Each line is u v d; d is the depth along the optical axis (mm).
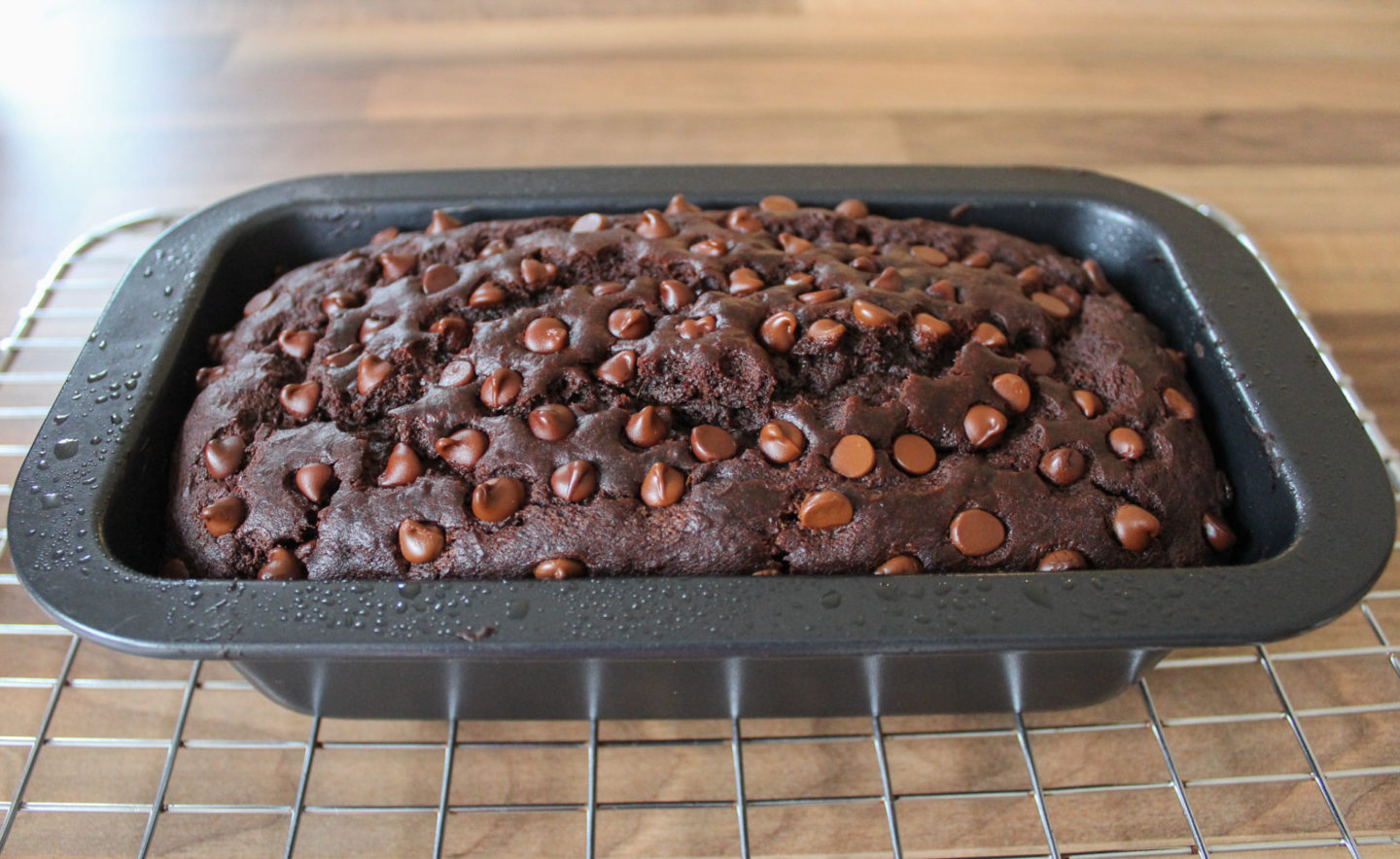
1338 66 535
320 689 303
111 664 338
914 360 324
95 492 293
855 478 303
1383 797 310
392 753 322
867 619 271
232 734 326
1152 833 307
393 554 299
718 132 488
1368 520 289
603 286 331
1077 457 308
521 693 306
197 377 330
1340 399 311
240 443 314
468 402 312
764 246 345
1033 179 369
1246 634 270
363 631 269
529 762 322
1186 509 311
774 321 317
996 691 309
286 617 272
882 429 308
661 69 526
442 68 527
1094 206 363
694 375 312
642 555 297
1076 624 271
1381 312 423
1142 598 275
